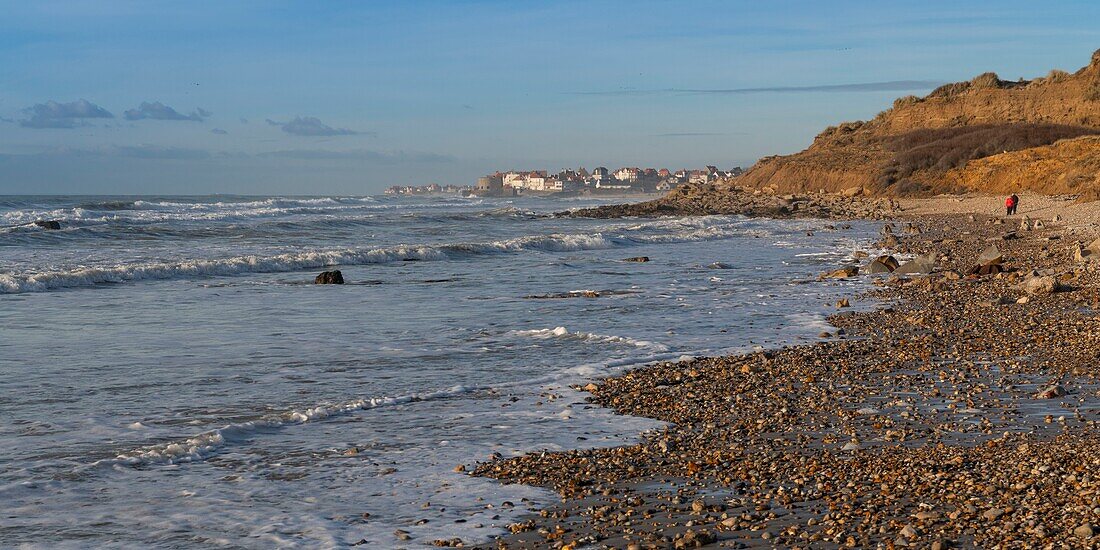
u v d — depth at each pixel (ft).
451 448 28.55
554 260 108.47
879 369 40.47
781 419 31.68
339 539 20.66
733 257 111.14
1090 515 19.44
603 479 25.12
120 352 46.06
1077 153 254.47
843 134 402.11
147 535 20.94
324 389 37.45
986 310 58.18
